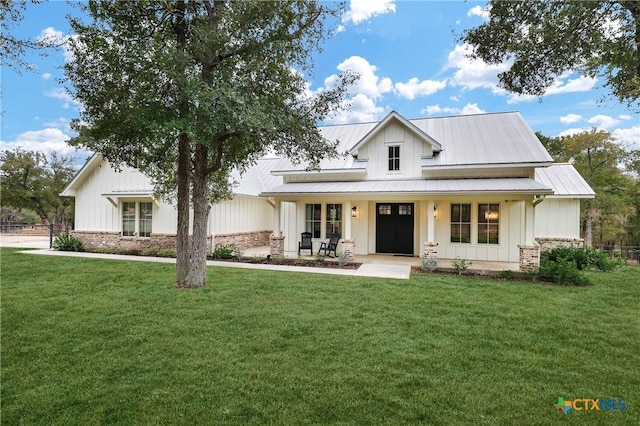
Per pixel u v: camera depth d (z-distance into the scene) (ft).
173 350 14.43
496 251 43.11
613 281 30.25
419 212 46.47
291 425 9.60
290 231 51.62
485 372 12.94
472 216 44.06
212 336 16.06
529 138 44.27
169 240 50.03
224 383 11.79
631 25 15.05
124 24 21.77
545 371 13.09
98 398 10.77
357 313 19.84
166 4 20.35
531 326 18.10
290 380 12.04
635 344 15.89
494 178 41.68
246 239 58.34
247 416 9.98
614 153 76.95
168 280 28.43
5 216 130.93
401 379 12.25
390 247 47.73
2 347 14.52
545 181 48.16
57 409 10.19
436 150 45.06
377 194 38.29
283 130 24.41
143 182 52.29
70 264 36.27
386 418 9.96
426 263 35.42
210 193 40.09
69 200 112.78
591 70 17.07
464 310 20.76
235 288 25.72
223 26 21.47
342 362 13.53
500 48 20.18
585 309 21.36
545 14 17.39
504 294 24.88
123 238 52.80
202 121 21.27
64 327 16.97
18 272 31.48
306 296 23.59
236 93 20.02
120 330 16.67
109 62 21.29
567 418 10.17
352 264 38.19
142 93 21.33
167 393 11.10
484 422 9.88
